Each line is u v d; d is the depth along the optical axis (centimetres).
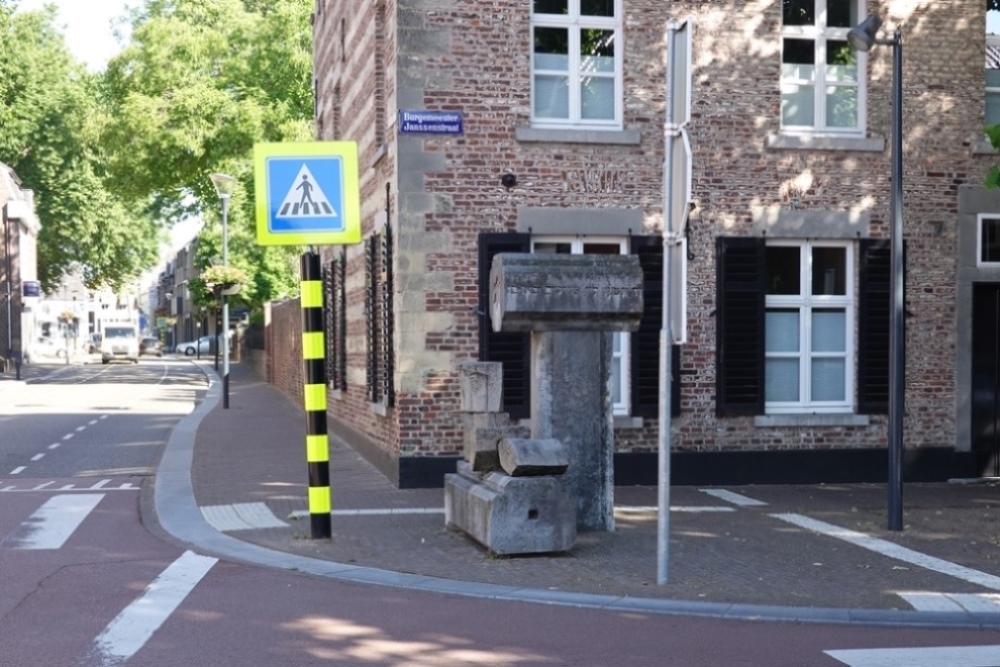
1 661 608
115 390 3641
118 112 3816
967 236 1427
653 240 1353
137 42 3844
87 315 8662
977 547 954
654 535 1002
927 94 1423
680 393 1366
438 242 1309
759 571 849
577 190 1338
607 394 1023
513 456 893
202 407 2789
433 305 1309
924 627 704
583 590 782
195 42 3741
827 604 746
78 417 2519
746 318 1374
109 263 5528
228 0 3906
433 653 628
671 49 784
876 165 1409
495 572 841
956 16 1430
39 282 5681
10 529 1050
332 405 2061
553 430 1009
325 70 2245
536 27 1353
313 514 978
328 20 2164
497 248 1313
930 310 1423
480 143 1316
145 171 3834
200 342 8306
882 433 1410
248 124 3678
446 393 1309
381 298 1459
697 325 1373
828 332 1419
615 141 1341
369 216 1572
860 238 1402
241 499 1219
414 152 1302
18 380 4194
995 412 1445
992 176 1109
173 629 678
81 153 5166
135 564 880
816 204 1396
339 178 973
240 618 705
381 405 1430
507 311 977
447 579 817
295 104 3828
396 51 1298
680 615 723
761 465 1380
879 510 1165
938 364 1426
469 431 1018
